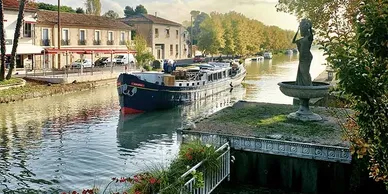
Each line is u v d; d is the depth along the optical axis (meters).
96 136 19.67
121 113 26.28
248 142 11.11
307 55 13.57
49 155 16.03
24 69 40.59
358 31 4.22
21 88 31.30
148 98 27.08
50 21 44.94
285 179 10.80
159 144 18.38
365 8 4.25
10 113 24.72
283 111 15.80
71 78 36.31
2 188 12.40
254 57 99.50
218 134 11.53
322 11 15.77
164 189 7.36
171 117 25.77
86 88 36.78
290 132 12.03
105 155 16.22
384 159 4.35
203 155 9.42
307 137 11.38
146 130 21.53
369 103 4.30
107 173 13.91
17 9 39.41
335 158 10.12
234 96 35.16
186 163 9.01
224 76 38.12
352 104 5.00
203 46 76.81
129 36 60.50
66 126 21.69
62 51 42.00
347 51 4.55
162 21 70.94
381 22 4.05
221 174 10.41
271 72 61.06
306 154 10.48
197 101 31.61
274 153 10.85
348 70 4.31
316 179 10.45
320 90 13.08
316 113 15.20
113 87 38.97
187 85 30.62
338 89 4.72
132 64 50.41
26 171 14.04
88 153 16.44
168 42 72.25
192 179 8.17
